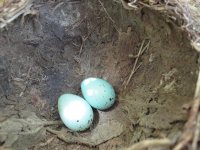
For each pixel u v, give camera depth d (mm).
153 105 146
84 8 172
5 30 156
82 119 149
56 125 163
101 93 155
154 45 160
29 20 164
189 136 102
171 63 150
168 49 152
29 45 167
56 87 171
